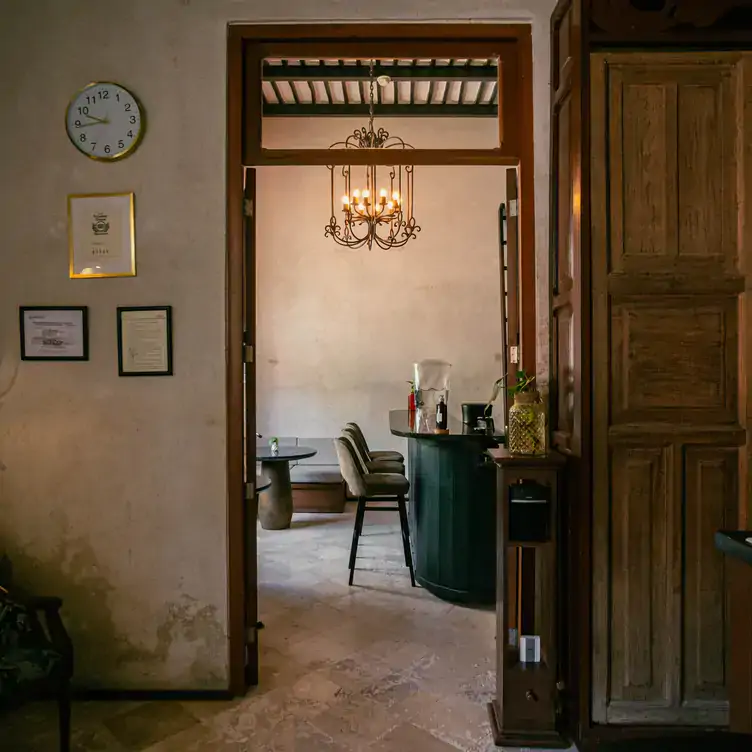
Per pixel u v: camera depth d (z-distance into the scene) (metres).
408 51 2.61
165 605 2.57
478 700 2.51
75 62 2.58
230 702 2.50
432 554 3.74
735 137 2.12
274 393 6.66
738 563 1.42
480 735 2.26
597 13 2.13
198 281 2.57
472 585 3.56
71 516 2.59
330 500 5.93
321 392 6.65
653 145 2.13
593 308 2.13
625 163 2.13
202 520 2.57
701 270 2.12
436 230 6.61
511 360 2.69
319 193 6.62
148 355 2.58
